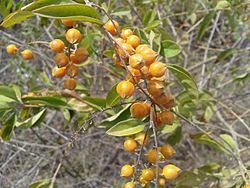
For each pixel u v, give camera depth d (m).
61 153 3.43
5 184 3.26
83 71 3.53
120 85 1.51
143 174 1.69
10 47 2.30
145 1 2.99
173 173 1.64
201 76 3.62
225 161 3.57
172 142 2.61
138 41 1.59
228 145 2.38
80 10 1.42
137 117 1.64
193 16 3.28
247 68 3.12
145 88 1.73
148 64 1.51
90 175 3.58
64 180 3.52
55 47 1.67
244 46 4.15
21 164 3.41
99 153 3.71
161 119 1.68
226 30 3.91
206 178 2.62
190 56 3.92
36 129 3.52
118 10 2.40
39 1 1.37
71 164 3.58
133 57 1.45
